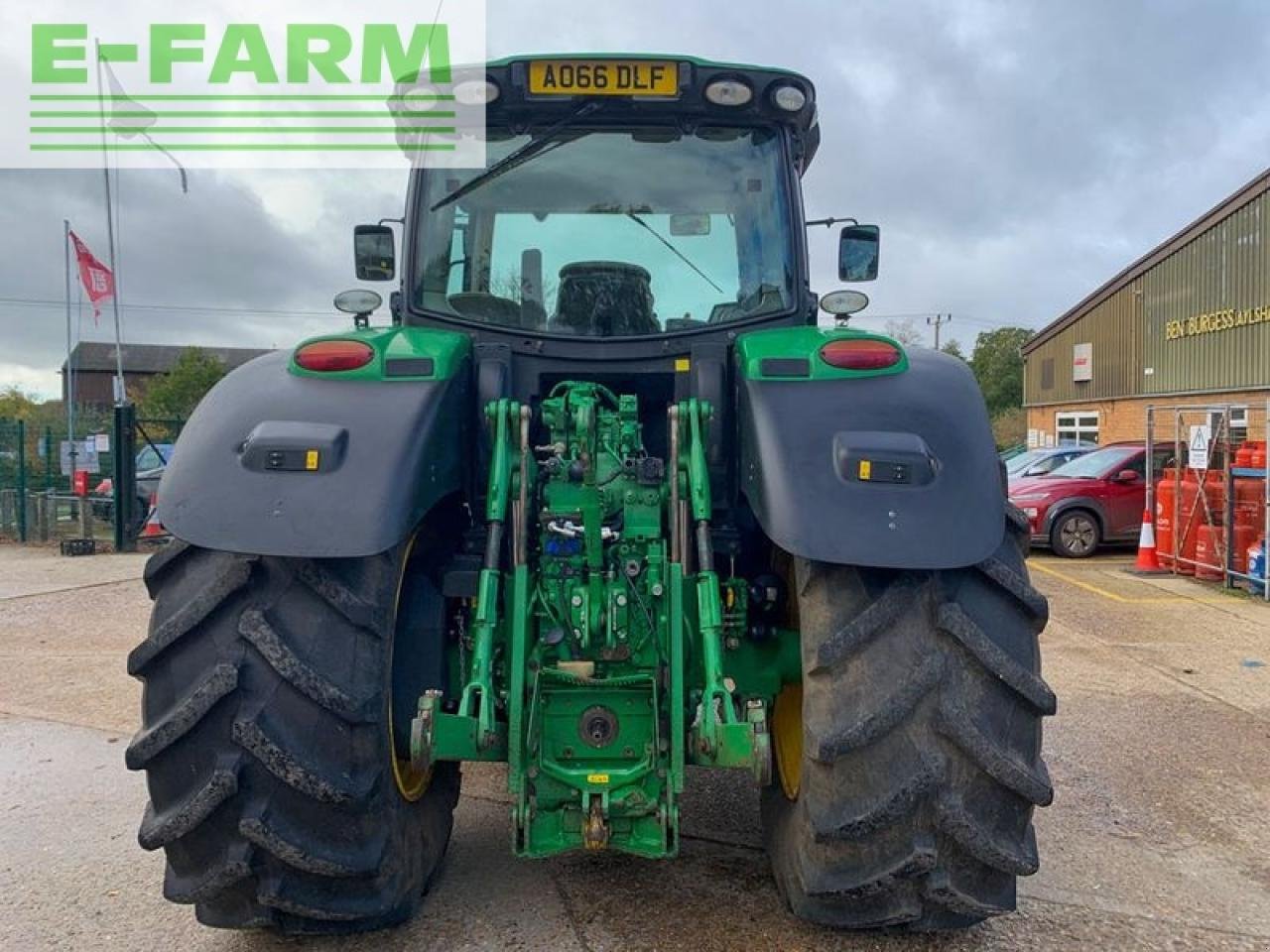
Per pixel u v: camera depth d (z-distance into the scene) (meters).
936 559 2.43
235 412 2.73
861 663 2.50
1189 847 3.76
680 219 3.61
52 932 3.05
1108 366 28.27
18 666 6.56
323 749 2.43
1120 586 10.17
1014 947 2.98
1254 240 22.27
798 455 2.62
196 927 3.08
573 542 2.93
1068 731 5.16
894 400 2.76
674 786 2.67
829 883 2.57
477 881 3.35
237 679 2.41
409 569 3.07
